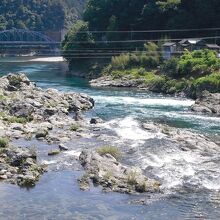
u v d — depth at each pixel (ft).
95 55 481.46
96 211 106.93
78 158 144.25
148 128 185.47
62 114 218.38
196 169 134.41
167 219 103.24
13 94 238.68
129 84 354.13
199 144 160.86
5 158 136.98
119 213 106.01
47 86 356.59
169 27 462.60
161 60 398.83
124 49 475.31
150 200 113.39
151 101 276.62
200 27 458.09
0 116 195.83
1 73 465.06
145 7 480.64
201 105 244.83
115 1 513.86
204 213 106.73
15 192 117.08
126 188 119.96
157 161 141.69
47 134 174.29
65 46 500.74
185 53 358.02
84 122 201.77
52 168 135.13
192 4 466.29
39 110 211.41
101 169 130.52
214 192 119.03
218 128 197.57
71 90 330.13
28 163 133.08
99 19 523.70
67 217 103.71
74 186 121.80
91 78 426.51
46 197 114.52
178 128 193.57
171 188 120.88
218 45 440.04
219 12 453.99
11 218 102.68
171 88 309.63
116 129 185.06
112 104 265.13
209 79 285.23
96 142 164.76
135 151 151.12
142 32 487.20
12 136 169.48
